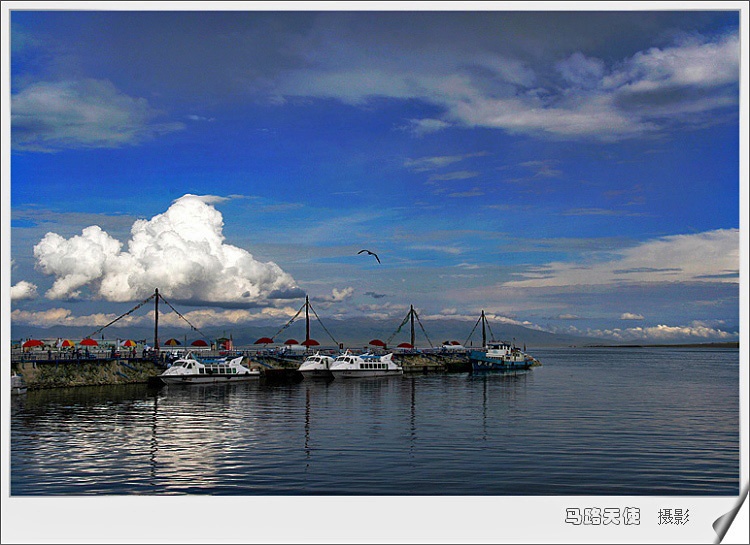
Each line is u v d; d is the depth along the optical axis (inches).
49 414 2142.0
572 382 4060.0
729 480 1209.4
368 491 1127.0
